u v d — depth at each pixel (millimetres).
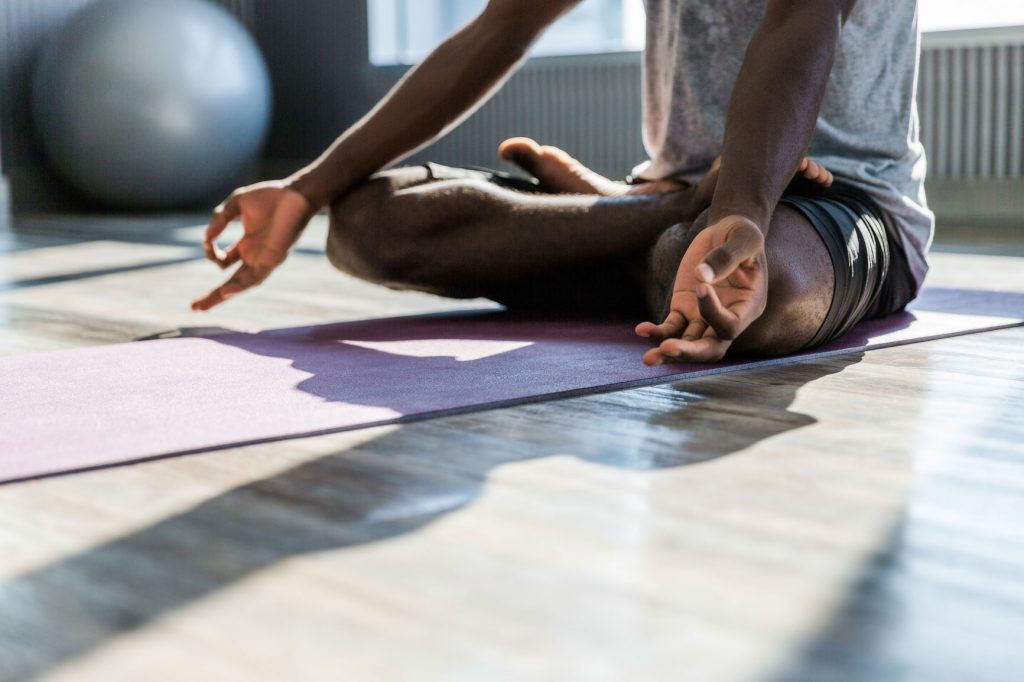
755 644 579
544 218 1616
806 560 696
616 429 1021
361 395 1156
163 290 2359
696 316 1153
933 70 4445
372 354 1424
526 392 1157
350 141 1684
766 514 781
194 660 563
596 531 747
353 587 653
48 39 5703
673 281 1402
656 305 1517
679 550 711
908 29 1642
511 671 549
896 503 807
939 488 843
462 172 1761
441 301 2094
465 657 563
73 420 1061
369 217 1680
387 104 1686
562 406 1120
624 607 623
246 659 563
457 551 710
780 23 1251
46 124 5516
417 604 628
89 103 5383
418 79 1679
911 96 1670
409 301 2109
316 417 1054
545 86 5641
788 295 1297
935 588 654
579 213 1608
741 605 627
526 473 882
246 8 6570
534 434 1005
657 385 1221
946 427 1027
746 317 1123
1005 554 708
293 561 696
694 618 609
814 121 1224
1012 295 2055
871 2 1583
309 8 6410
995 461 916
